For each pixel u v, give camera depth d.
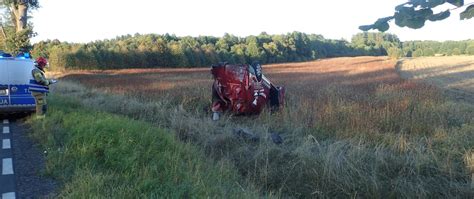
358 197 6.71
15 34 28.80
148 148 7.49
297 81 25.92
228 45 88.50
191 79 27.42
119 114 12.64
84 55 53.44
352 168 7.18
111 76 32.62
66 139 8.18
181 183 5.98
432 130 9.82
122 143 7.41
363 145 8.38
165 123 11.27
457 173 7.13
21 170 6.65
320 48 113.19
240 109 12.73
